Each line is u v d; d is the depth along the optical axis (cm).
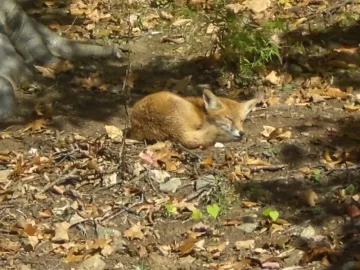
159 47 1464
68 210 1016
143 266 912
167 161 1092
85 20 1588
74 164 1105
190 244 932
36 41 1417
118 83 1356
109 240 959
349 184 1031
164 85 1332
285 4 1573
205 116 1146
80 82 1357
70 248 955
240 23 1394
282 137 1145
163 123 1139
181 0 1606
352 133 1143
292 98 1266
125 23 1550
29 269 923
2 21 1414
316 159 1095
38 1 1691
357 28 1466
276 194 1023
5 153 1158
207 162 1084
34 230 979
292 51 1394
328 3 1553
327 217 978
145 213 1004
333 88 1282
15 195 1055
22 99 1312
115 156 1109
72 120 1238
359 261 894
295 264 905
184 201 1014
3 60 1349
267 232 959
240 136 1139
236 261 913
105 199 1034
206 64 1381
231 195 1020
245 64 1320
